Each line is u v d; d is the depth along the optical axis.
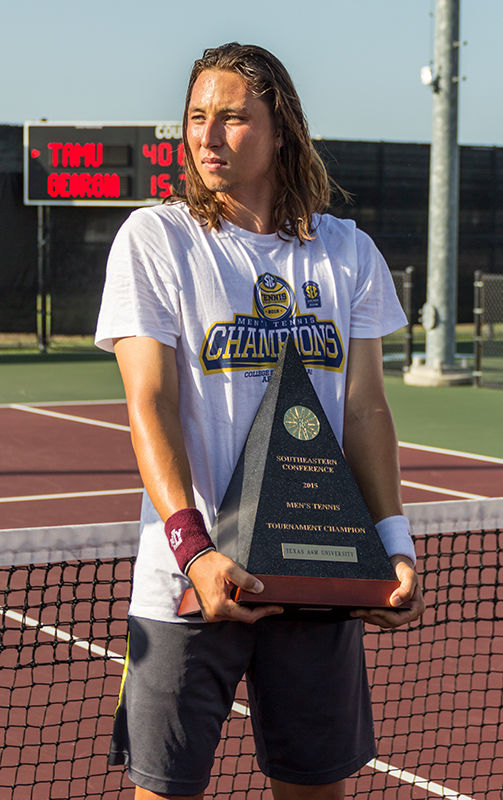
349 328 2.11
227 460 1.97
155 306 1.94
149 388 1.90
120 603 5.24
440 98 14.58
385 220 19.52
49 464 9.65
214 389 1.96
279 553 1.81
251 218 2.04
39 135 17.72
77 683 4.25
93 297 18.59
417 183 19.66
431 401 14.05
